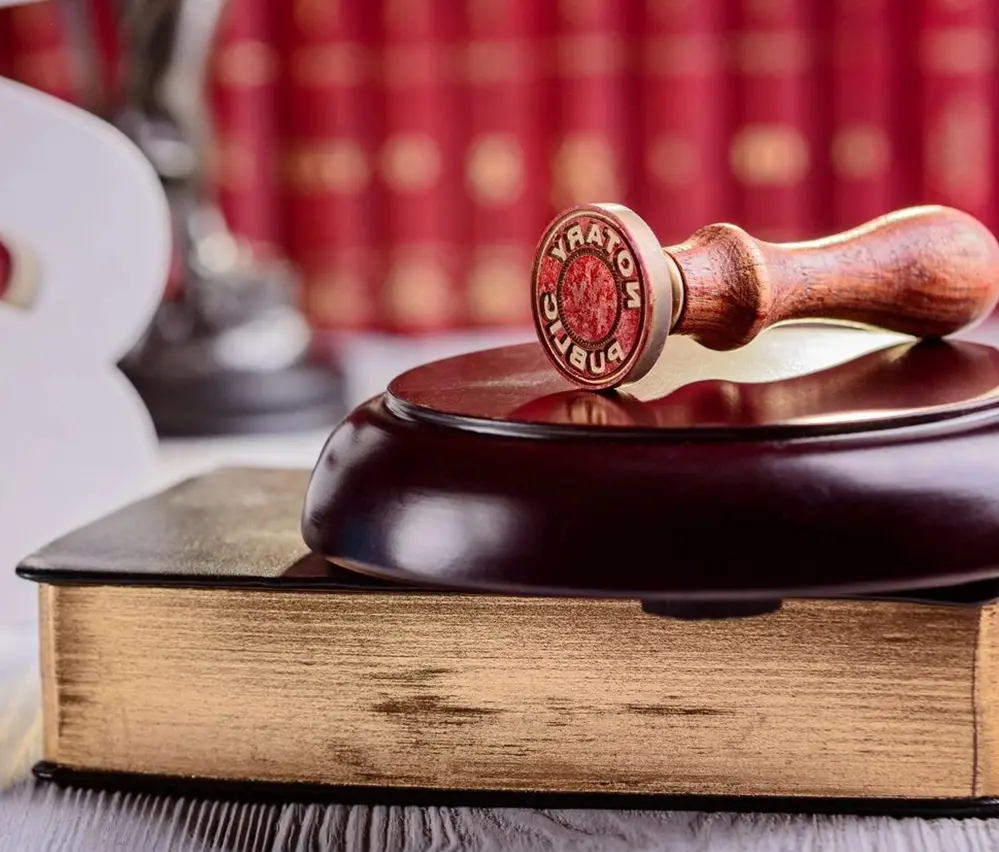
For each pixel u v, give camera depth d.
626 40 1.02
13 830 0.34
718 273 0.34
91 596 0.35
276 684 0.34
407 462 0.32
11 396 0.43
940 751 0.33
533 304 0.35
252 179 1.02
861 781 0.33
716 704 0.33
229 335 0.70
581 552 0.31
